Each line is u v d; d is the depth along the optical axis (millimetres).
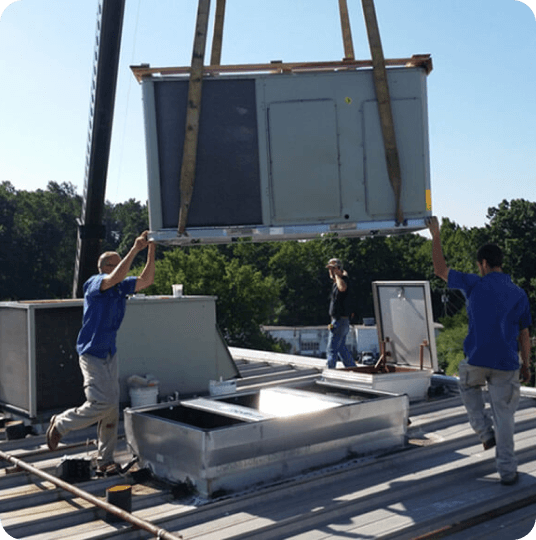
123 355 7027
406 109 5352
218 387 7359
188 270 64875
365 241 87812
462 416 6590
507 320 4875
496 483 4922
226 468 4465
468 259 84625
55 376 6418
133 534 3988
